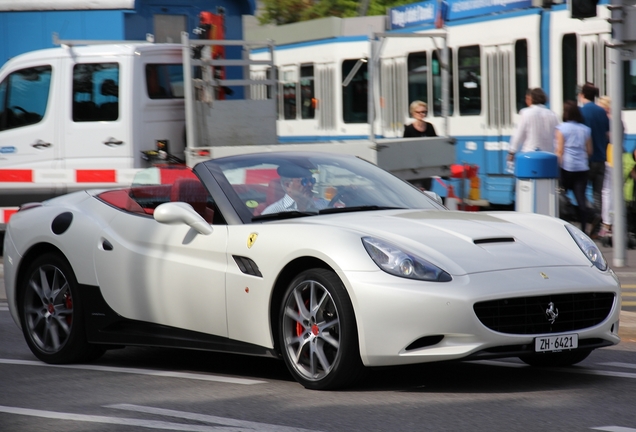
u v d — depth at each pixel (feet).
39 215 44.73
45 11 80.12
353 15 233.55
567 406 32.83
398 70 129.90
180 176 41.04
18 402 35.35
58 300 43.39
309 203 39.78
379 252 34.22
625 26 65.16
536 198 63.93
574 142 82.94
